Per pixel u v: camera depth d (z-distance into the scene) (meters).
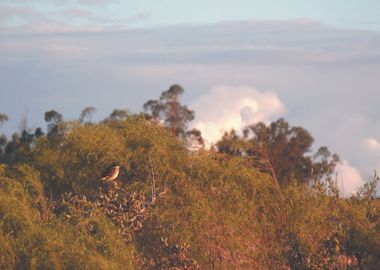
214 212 27.55
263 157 32.47
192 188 29.94
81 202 26.05
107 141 34.47
